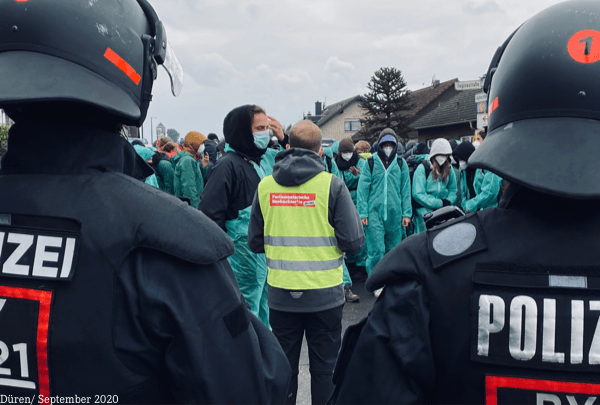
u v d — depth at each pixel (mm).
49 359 892
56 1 965
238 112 3162
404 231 6020
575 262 890
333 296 2602
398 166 5637
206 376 906
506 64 1013
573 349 865
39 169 995
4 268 926
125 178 1017
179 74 1304
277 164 2646
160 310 902
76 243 919
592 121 896
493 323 911
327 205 2543
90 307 895
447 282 958
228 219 3150
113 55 1002
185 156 7023
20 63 928
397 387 961
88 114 1031
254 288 3172
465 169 5594
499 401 902
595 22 925
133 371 910
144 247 922
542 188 855
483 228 990
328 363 2625
